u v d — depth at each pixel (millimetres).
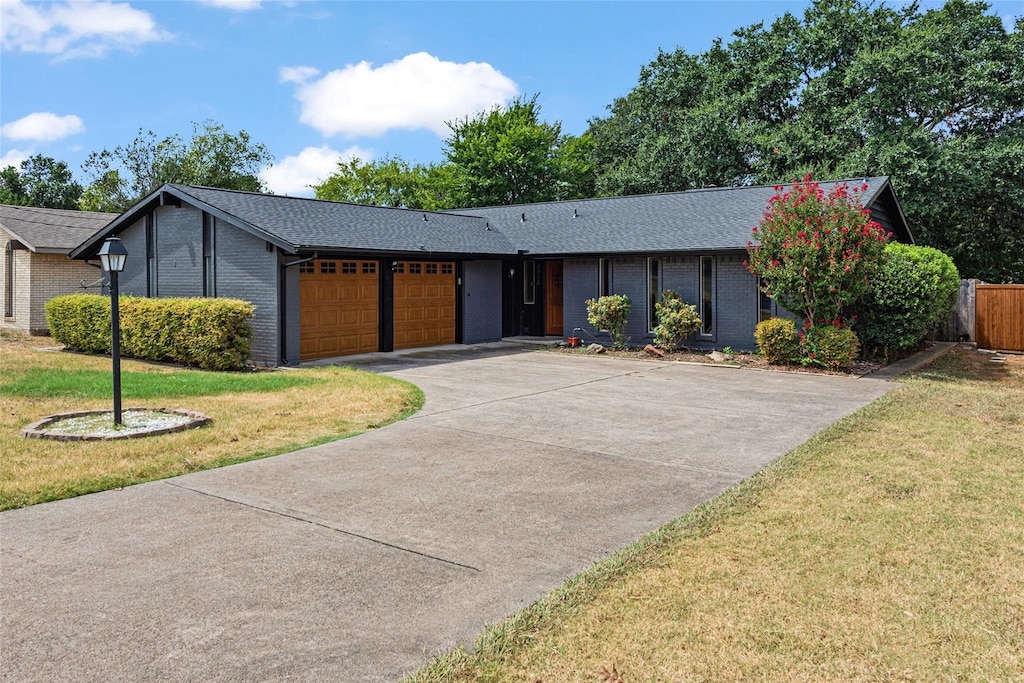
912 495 5594
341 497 5648
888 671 3119
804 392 10875
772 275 13523
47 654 3260
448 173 41312
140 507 5387
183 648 3324
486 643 3357
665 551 4480
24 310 20109
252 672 3119
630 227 18109
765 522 5004
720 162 27594
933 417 8695
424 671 3127
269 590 3967
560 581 4094
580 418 8812
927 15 27344
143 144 47562
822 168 24172
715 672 3113
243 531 4891
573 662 3199
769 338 13898
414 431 8023
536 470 6445
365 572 4219
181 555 4461
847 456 6836
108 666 3162
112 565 4297
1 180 49938
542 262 20359
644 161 31094
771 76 27875
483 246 18078
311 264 14828
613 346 16891
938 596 3834
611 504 5496
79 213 23672
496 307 19422
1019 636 3412
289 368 13570
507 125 39781
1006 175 22594
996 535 4727
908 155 22078
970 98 24812
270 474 6285
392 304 16734
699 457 6922
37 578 4105
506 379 12234
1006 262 27656
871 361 14250
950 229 26922
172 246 15664
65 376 11680
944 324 17672
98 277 20969
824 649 3297
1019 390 10953
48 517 5156
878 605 3730
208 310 12883
